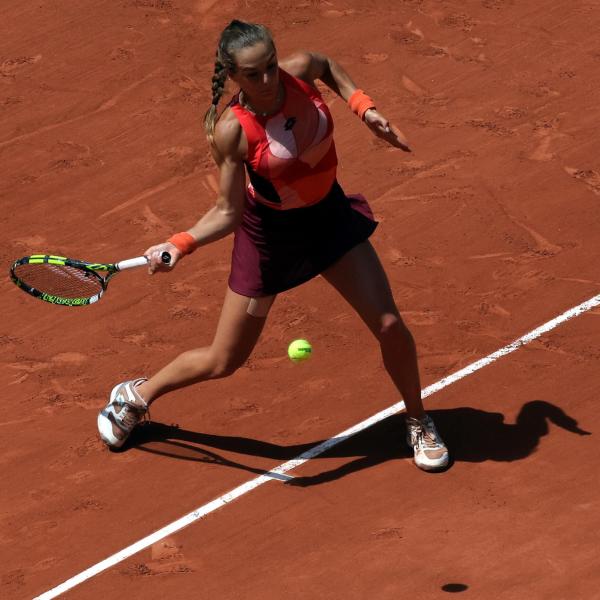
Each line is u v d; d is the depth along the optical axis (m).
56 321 31.44
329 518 23.89
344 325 30.12
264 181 22.28
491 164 35.97
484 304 30.27
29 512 25.05
